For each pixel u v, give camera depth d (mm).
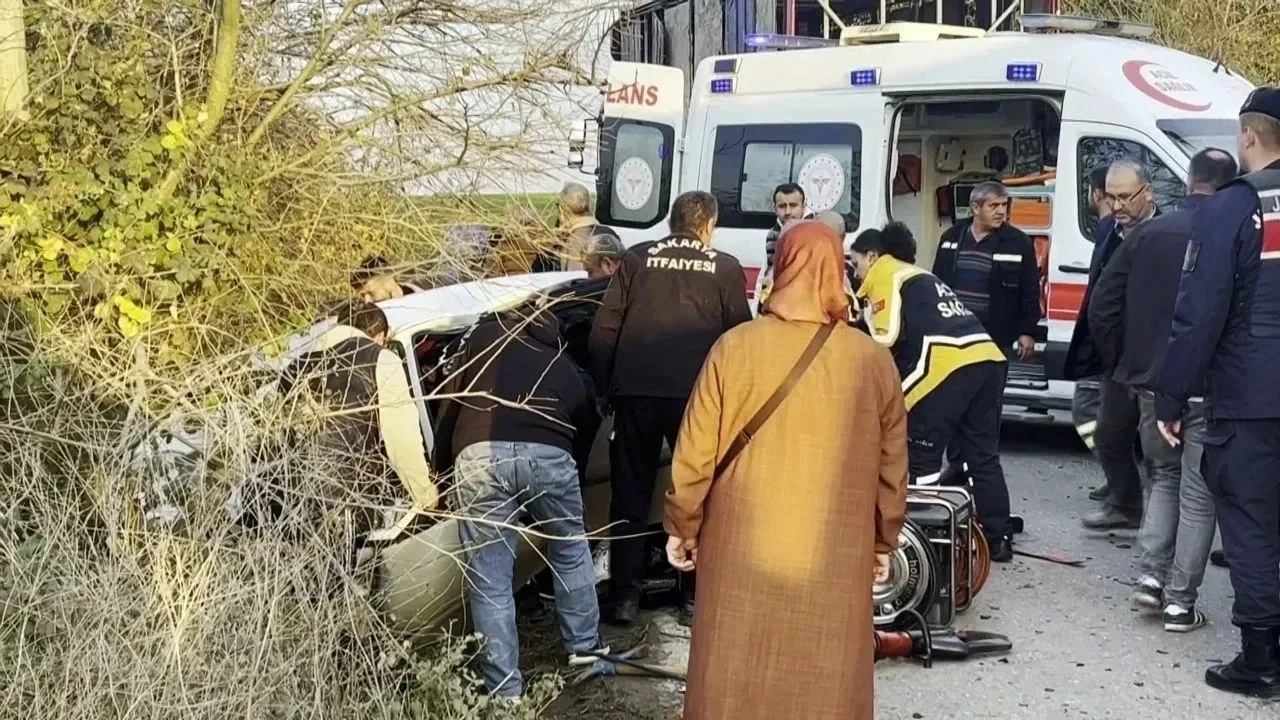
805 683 3514
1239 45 14703
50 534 3447
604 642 5262
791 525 3518
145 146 4262
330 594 3686
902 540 5055
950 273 8250
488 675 4410
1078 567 6164
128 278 4113
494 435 4449
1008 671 4980
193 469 3635
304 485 3721
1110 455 6488
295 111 4863
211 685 3285
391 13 4883
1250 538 4668
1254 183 4555
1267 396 4555
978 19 10547
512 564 4555
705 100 9523
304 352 4238
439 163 4875
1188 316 4551
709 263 5328
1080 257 8070
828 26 10773
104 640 3266
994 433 6172
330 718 3516
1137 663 5031
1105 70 8086
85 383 3912
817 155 8922
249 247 4453
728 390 3584
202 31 4719
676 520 3666
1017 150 9453
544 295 4934
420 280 4992
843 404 3539
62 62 4289
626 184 9945
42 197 4129
